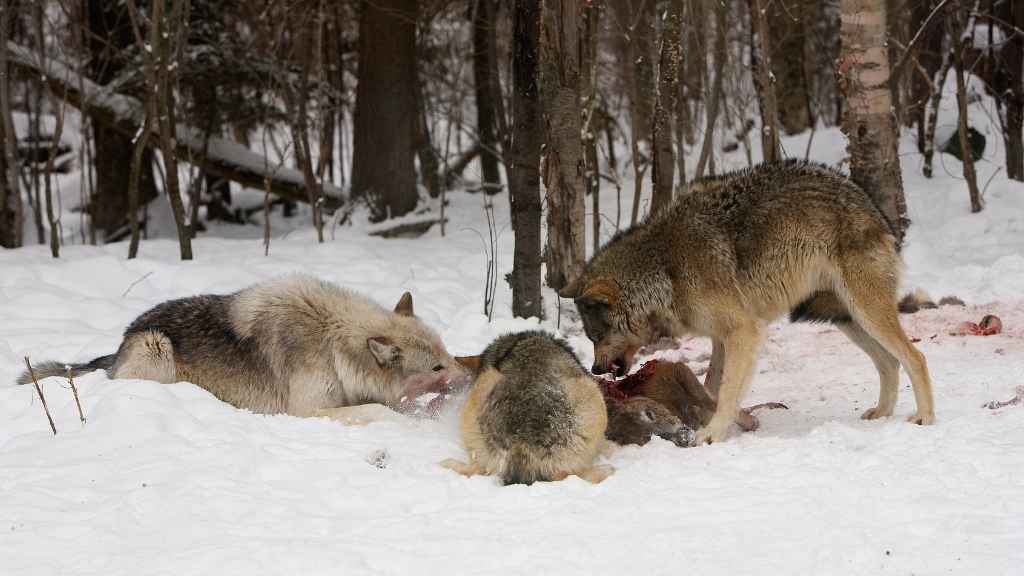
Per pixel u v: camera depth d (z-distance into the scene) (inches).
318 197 641.0
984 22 590.2
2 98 534.6
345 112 926.4
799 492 182.9
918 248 442.9
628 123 759.7
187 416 232.8
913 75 608.1
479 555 158.1
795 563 151.3
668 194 402.9
